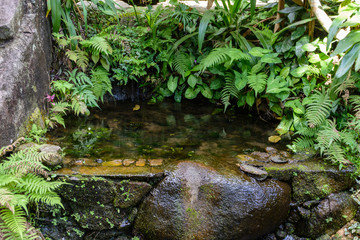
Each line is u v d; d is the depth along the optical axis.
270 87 3.37
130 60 3.91
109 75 4.09
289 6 3.79
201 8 4.50
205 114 3.88
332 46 3.45
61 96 3.50
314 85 3.33
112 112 3.83
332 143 2.81
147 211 2.37
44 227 2.38
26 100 2.79
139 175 2.38
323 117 2.99
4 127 2.41
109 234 2.46
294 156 2.80
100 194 2.36
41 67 3.15
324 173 2.60
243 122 3.66
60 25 3.64
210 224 2.32
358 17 2.85
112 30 4.12
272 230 2.57
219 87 3.96
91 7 4.14
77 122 3.47
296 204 2.60
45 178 2.32
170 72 4.23
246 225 2.36
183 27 4.18
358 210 2.66
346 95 3.05
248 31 3.96
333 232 2.62
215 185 2.38
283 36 3.76
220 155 2.82
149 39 4.12
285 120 3.48
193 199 2.36
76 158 2.65
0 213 2.00
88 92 3.56
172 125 3.51
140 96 4.32
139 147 2.93
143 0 4.79
